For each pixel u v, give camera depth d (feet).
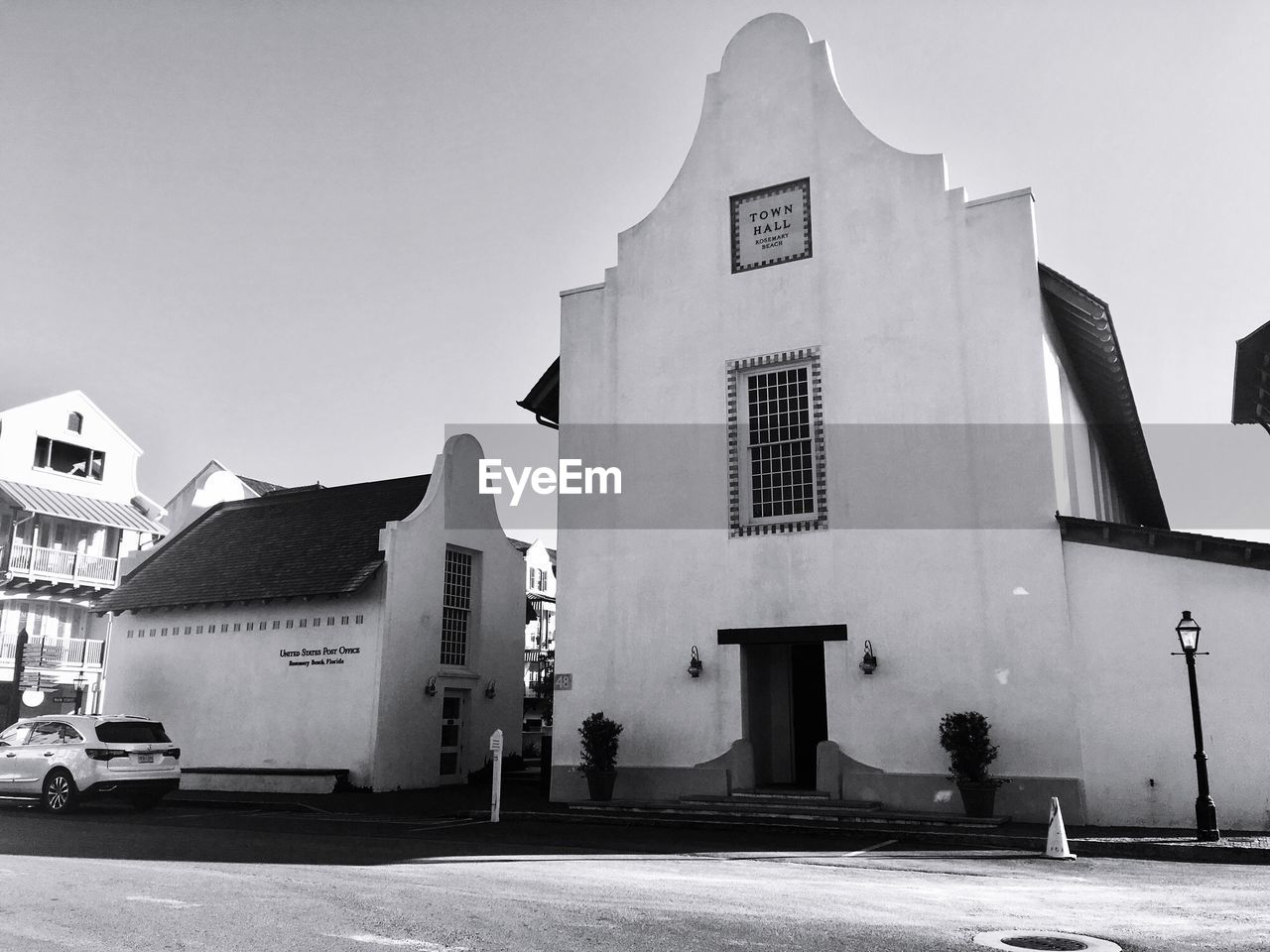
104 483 110.93
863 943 19.86
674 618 54.80
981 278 50.78
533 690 169.17
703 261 58.44
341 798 60.39
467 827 45.34
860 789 48.32
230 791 66.39
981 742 44.78
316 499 82.58
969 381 50.16
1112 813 43.65
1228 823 41.50
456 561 76.84
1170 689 43.62
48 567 100.12
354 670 67.56
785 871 31.60
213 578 76.13
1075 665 45.50
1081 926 22.08
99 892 25.71
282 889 26.23
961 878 30.48
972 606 47.93
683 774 52.47
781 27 58.80
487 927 21.08
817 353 54.13
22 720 56.75
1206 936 21.11
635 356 59.36
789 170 56.85
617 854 35.68
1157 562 44.78
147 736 55.62
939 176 52.75
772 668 55.01
